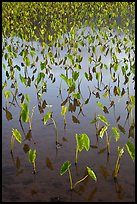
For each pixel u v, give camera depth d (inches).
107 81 193.8
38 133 129.5
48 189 95.2
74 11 469.7
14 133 106.8
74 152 115.4
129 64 226.5
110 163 108.3
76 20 429.7
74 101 153.4
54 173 102.9
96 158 111.3
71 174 102.3
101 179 99.4
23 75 204.7
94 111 150.5
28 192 94.0
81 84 189.0
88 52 256.4
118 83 183.9
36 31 367.2
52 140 123.9
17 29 355.6
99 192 93.6
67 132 130.2
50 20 426.0
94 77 200.1
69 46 289.7
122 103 159.8
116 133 108.1
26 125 136.9
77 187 95.8
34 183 98.0
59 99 165.6
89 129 132.9
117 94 170.4
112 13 432.1
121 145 119.6
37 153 114.5
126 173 102.3
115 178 99.8
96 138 125.1
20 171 104.0
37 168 105.5
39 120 141.6
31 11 462.3
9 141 123.2
